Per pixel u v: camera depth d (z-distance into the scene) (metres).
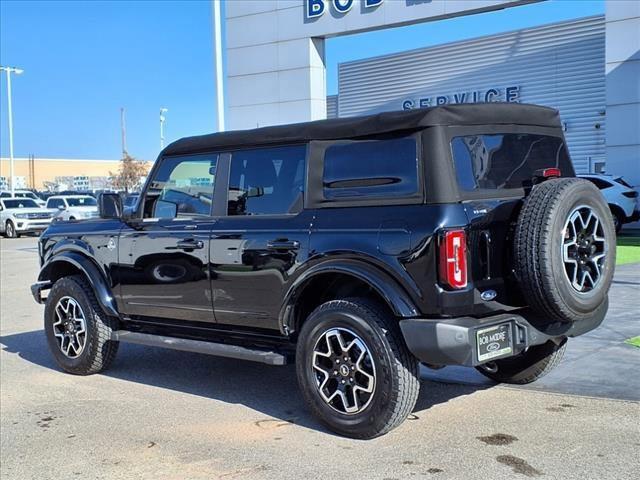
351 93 30.23
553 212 4.30
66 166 94.94
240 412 5.54
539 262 4.29
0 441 5.09
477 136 4.71
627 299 9.16
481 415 5.14
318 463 4.39
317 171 5.05
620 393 5.50
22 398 6.19
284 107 22.77
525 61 25.14
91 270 6.65
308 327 4.89
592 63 23.56
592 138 23.77
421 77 27.94
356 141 4.86
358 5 20.97
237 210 5.57
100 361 6.76
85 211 30.64
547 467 4.16
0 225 31.12
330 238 4.79
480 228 4.43
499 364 5.85
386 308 4.67
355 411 4.71
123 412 5.67
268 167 5.40
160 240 6.02
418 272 4.36
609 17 18.48
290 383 6.38
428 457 4.39
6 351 8.20
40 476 4.42
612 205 18.06
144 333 6.45
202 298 5.71
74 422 5.46
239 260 5.36
